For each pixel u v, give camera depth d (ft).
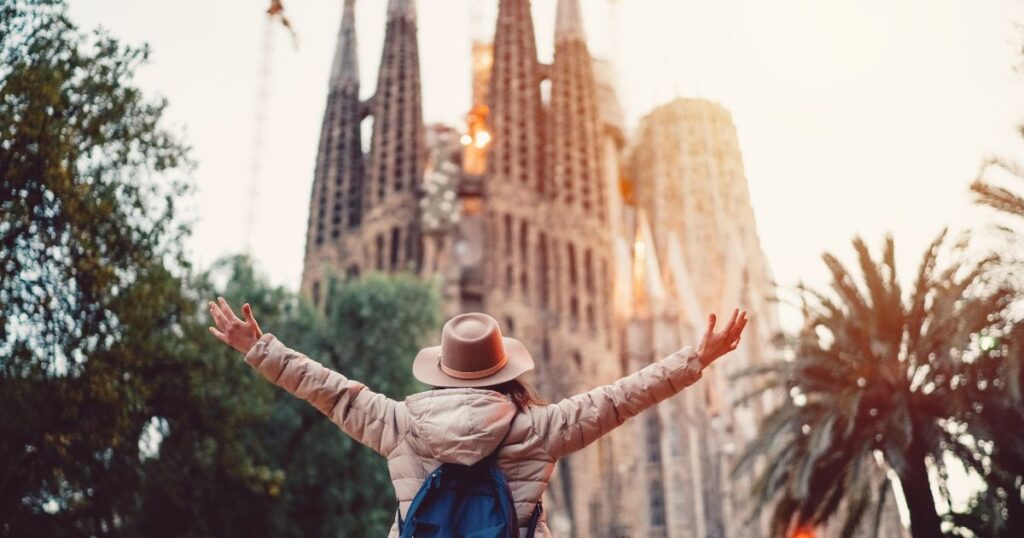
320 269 263.70
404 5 291.99
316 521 102.42
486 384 10.12
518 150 276.00
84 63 56.90
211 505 87.35
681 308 283.79
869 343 65.31
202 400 67.36
